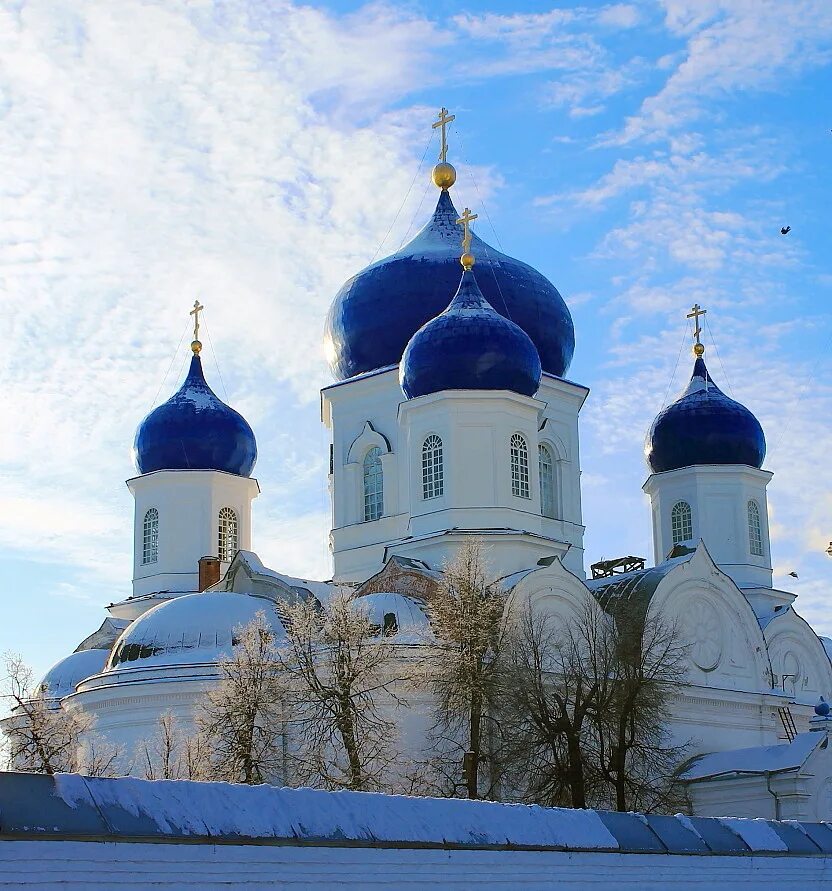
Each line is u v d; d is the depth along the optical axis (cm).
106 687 6184
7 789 2197
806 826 3744
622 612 6450
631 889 3055
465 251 7162
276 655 5669
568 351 7800
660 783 5972
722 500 8169
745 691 6956
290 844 2455
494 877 2773
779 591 8062
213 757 5494
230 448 8006
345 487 7488
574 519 7519
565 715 5406
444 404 6738
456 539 6538
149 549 7931
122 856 2234
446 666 5472
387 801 2738
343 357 7706
